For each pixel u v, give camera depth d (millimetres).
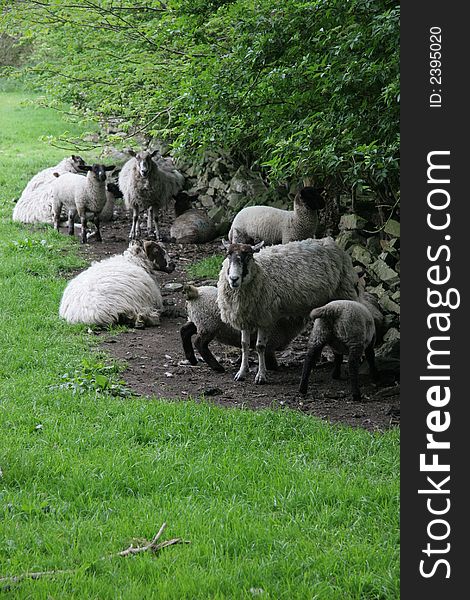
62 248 14695
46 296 11656
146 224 17203
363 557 4898
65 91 15609
